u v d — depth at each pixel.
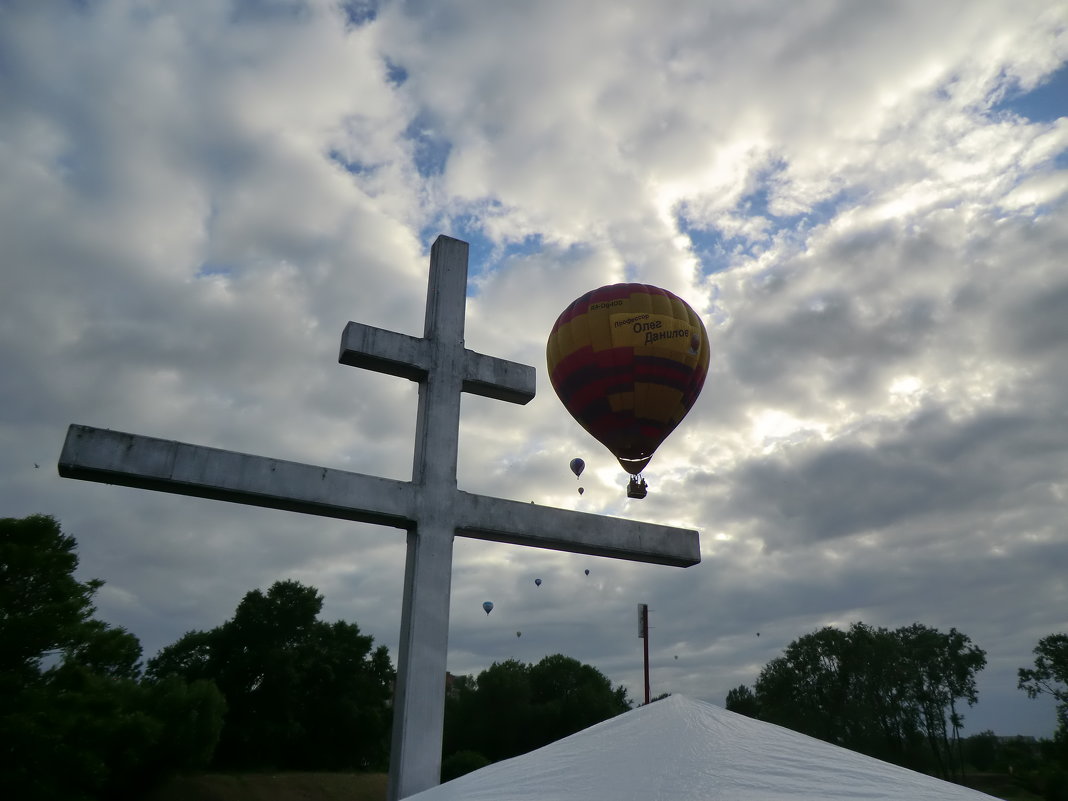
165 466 9.02
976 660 56.19
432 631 9.80
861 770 5.10
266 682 43.69
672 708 6.07
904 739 54.59
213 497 9.51
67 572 22.20
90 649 22.31
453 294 11.77
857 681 55.41
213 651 45.56
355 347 10.66
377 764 46.47
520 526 10.80
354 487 9.98
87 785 22.67
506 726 49.88
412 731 9.25
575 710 50.75
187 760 32.38
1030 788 45.06
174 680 33.34
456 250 12.07
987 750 62.34
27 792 19.81
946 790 5.03
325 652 46.72
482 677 51.50
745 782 4.81
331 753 44.66
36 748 19.77
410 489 10.32
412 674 9.49
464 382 11.34
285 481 9.60
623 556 11.70
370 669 48.41
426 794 5.47
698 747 5.31
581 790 4.84
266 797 34.22
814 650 57.19
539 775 5.16
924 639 58.47
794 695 56.78
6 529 21.62
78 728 21.11
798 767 5.07
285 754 44.00
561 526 11.08
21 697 20.03
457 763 34.81
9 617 20.66
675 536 11.93
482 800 4.92
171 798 31.52
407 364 10.97
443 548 10.23
